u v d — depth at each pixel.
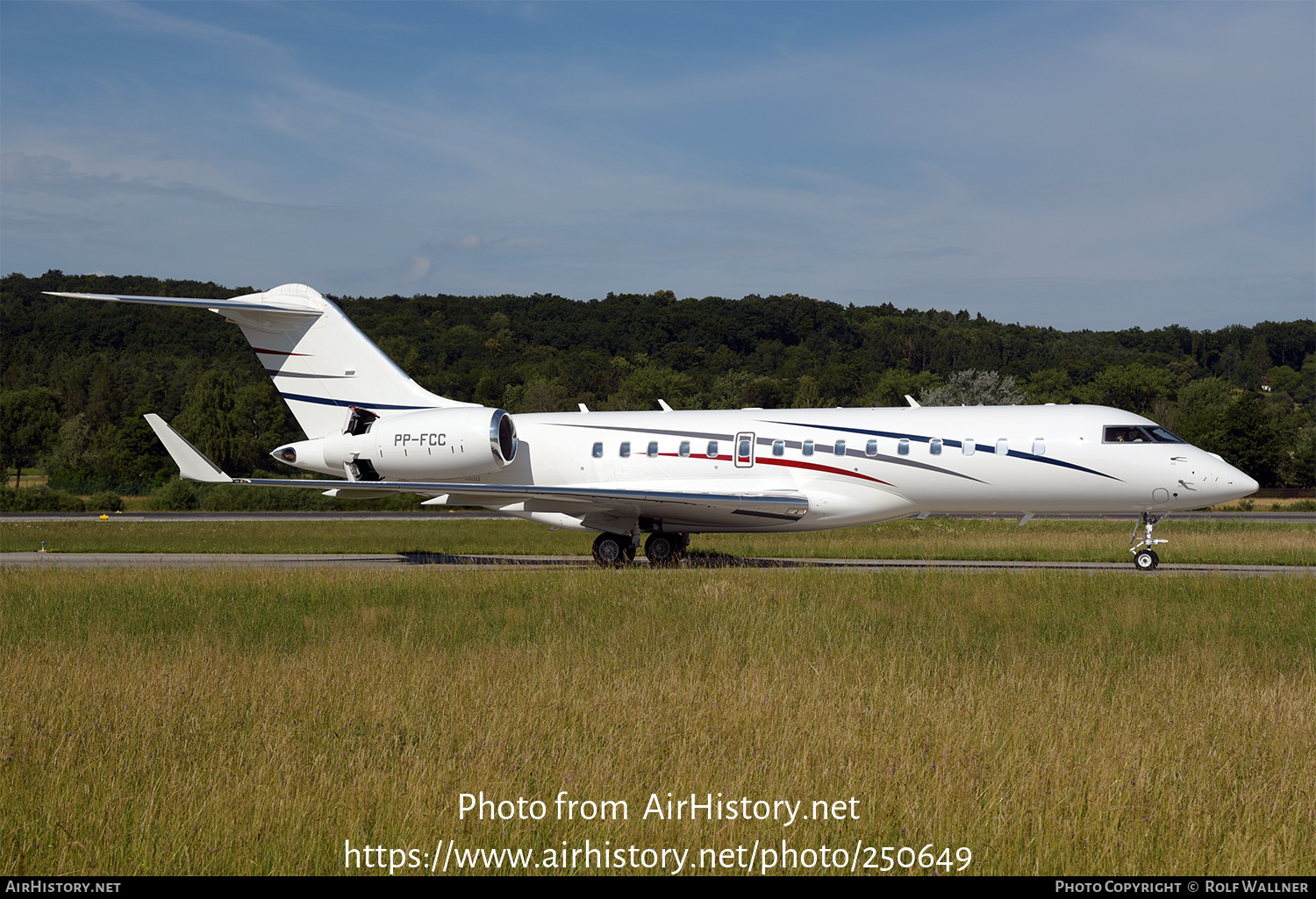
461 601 15.91
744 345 156.88
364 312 175.62
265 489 52.16
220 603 15.90
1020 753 7.43
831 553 25.86
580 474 23.25
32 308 154.38
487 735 7.75
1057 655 11.48
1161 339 187.88
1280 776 7.25
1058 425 21.03
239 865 5.84
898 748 7.58
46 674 9.94
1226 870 5.85
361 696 9.09
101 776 7.07
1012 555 25.17
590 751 7.50
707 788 6.68
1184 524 38.31
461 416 22.94
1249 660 11.70
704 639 12.43
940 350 150.88
